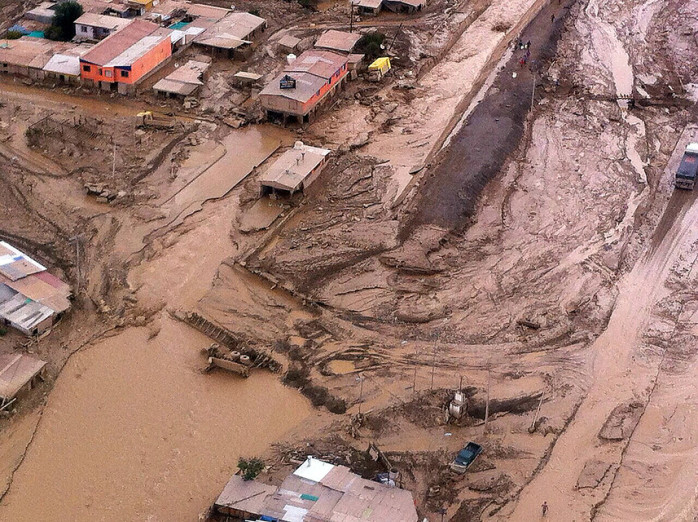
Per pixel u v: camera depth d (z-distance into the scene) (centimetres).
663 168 9281
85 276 7369
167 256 7625
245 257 7588
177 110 9612
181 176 8625
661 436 6203
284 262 7588
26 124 9181
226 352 6769
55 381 6444
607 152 9500
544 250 7981
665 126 10081
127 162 8744
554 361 6788
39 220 7950
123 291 7244
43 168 8575
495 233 8144
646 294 7544
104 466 5878
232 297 7238
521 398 6438
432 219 8156
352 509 5366
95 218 7994
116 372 6562
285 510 5375
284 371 6644
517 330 7075
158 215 8081
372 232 7975
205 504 5656
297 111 9412
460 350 6850
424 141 9500
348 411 6316
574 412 6366
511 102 10119
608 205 8644
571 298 7438
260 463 5700
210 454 5997
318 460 5791
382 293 7356
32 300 6906
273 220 8056
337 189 8581
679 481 5872
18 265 7194
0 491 5666
